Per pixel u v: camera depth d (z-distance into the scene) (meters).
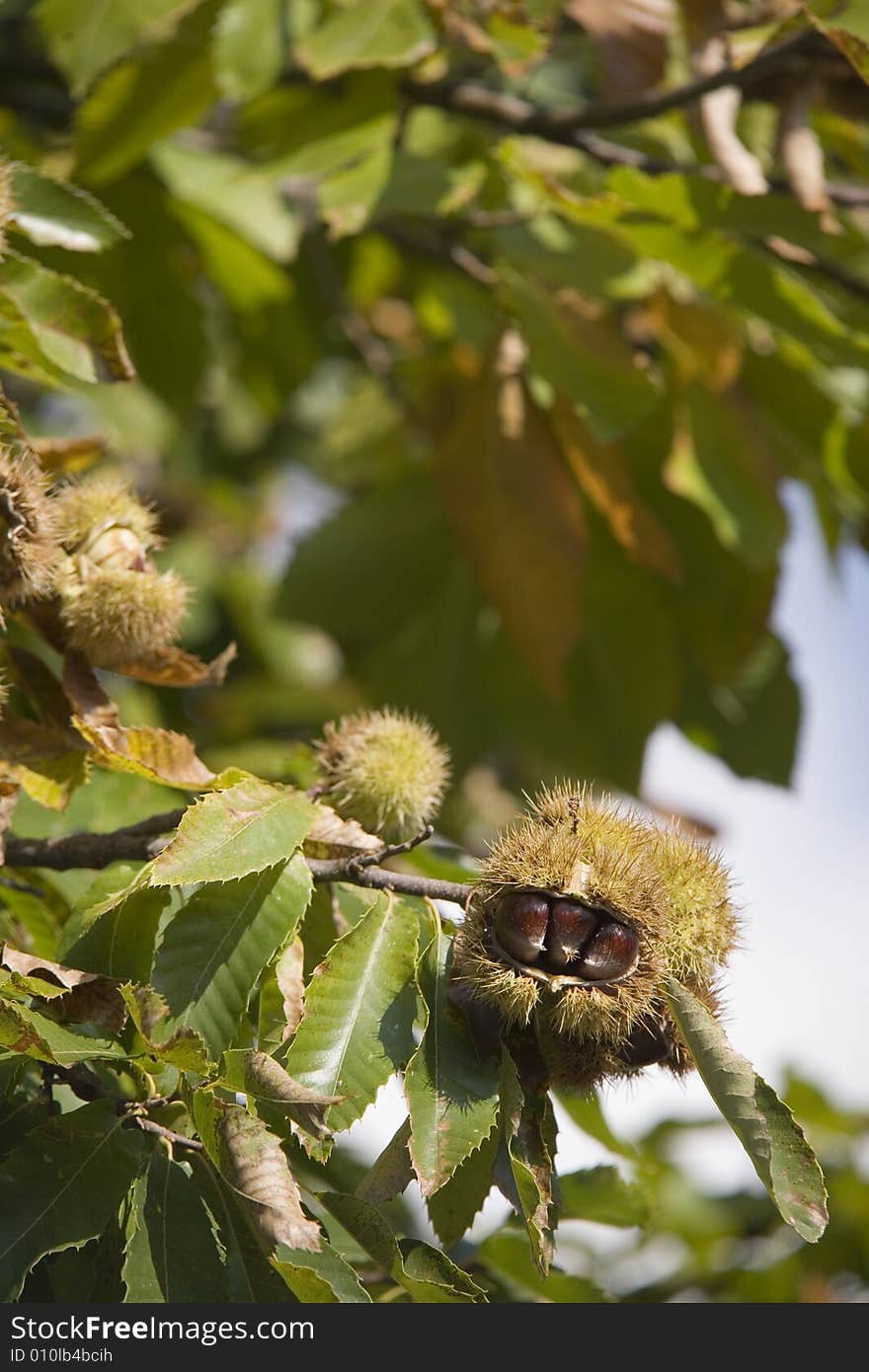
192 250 6.86
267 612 6.59
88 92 5.16
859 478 5.88
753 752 6.38
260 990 3.12
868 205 5.41
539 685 6.35
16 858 3.41
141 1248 2.75
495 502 5.31
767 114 5.95
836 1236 6.82
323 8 5.14
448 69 5.48
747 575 5.90
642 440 5.75
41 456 3.85
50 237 3.86
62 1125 2.84
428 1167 2.73
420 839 3.13
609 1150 4.17
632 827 3.07
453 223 5.90
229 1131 2.65
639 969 2.86
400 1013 2.92
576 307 5.26
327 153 5.04
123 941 3.07
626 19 5.42
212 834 2.95
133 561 3.57
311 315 7.50
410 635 6.59
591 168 6.04
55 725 3.57
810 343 5.07
